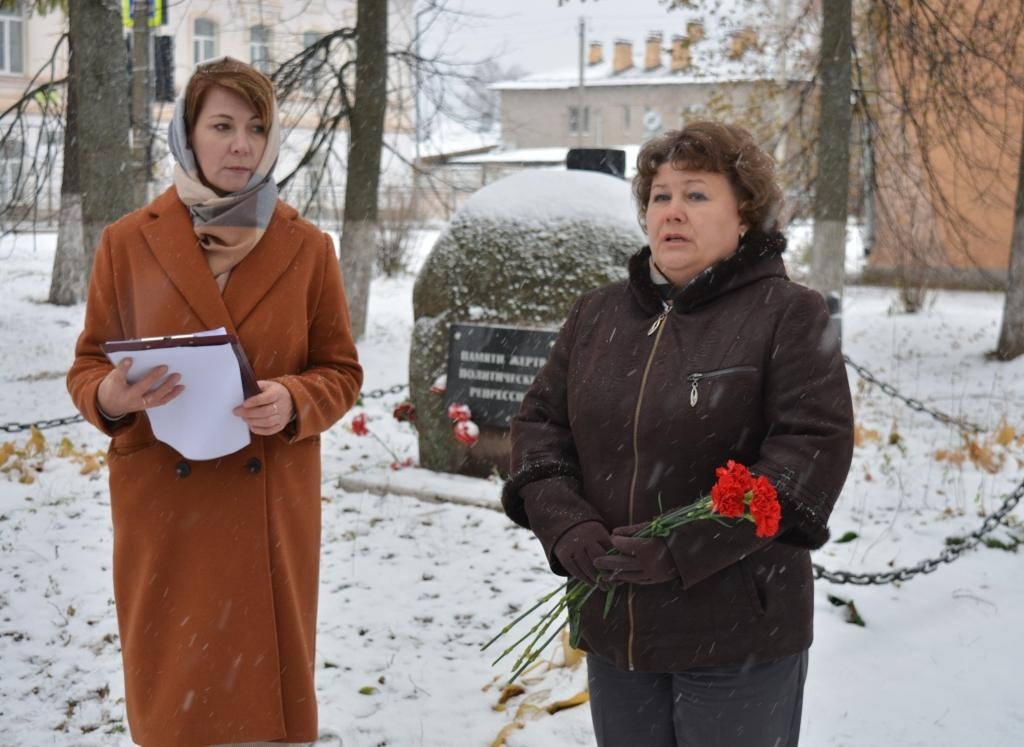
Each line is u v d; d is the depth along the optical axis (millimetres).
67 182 18969
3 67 34094
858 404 12125
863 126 16188
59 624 5023
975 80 15250
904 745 3975
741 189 2648
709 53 19141
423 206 27406
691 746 2588
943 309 20891
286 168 20219
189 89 3057
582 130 61031
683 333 2617
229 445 2939
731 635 2496
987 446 8297
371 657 4703
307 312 3289
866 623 5102
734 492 2293
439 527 6477
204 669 3049
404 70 17844
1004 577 5664
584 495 2740
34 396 11797
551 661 4582
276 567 3143
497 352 7234
